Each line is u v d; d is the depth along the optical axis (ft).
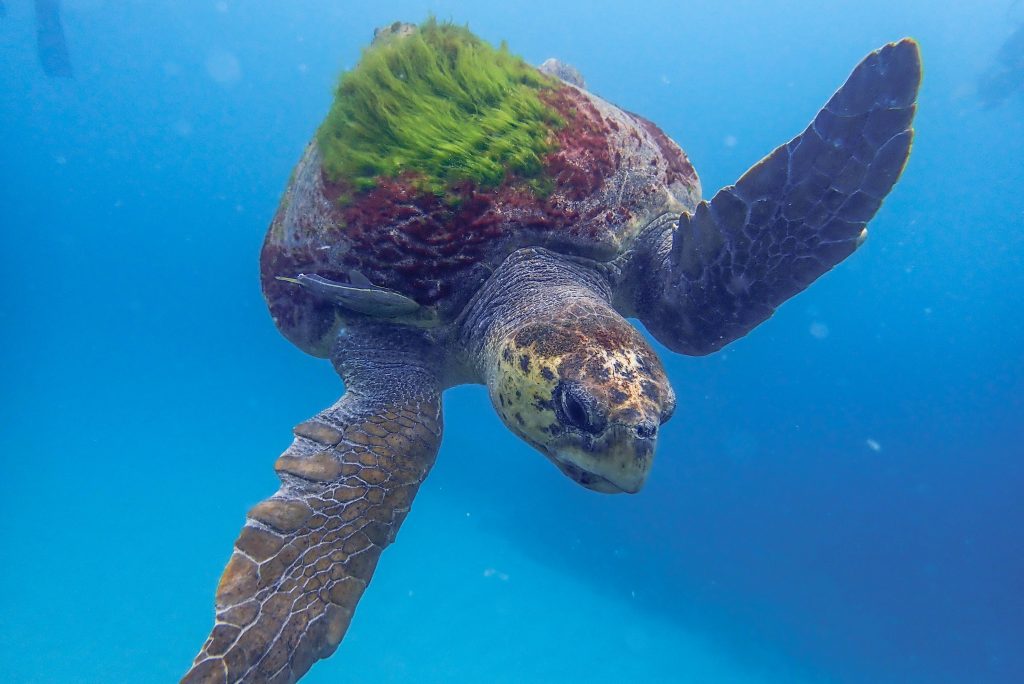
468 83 2.98
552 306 2.48
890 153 2.36
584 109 3.13
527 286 2.68
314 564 2.11
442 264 2.73
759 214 2.61
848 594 9.21
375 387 2.75
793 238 2.66
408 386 2.75
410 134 2.82
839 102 2.33
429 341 2.96
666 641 8.00
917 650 8.35
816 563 9.71
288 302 3.21
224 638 1.91
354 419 2.53
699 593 8.95
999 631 8.80
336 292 2.72
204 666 1.86
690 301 3.01
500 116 2.87
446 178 2.71
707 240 2.75
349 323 3.06
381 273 2.74
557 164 2.84
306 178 3.15
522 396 2.33
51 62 14.71
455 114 2.90
